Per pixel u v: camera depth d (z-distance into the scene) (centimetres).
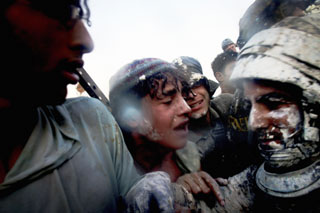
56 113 50
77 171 45
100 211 45
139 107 80
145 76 77
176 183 73
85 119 54
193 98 101
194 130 108
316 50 42
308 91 41
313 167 46
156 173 57
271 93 46
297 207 47
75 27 36
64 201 40
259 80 47
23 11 31
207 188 67
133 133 85
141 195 49
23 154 39
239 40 66
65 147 44
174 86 78
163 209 46
